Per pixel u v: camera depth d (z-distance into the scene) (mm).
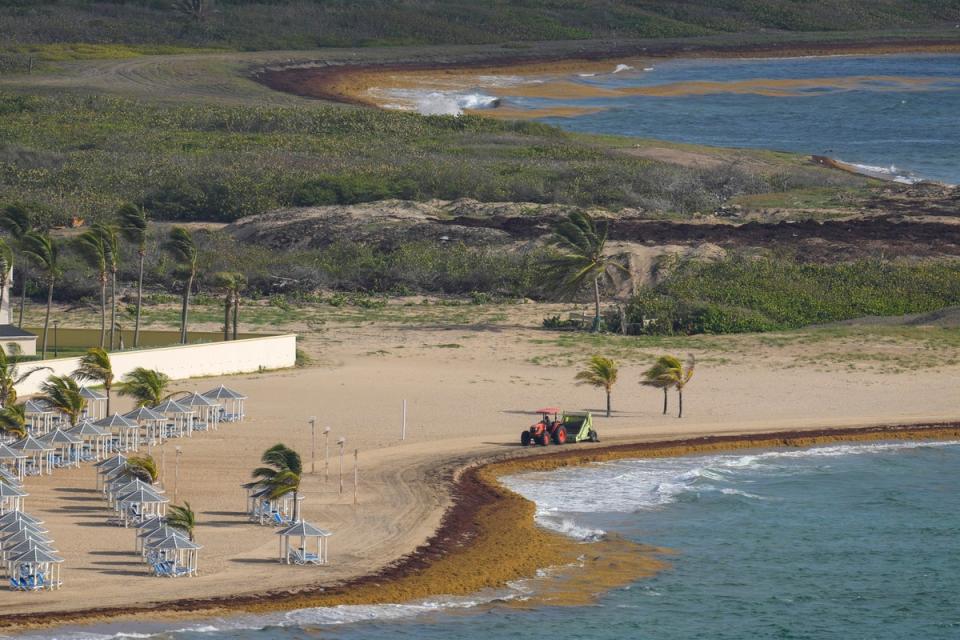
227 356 127562
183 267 134000
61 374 115438
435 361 134875
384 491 90688
